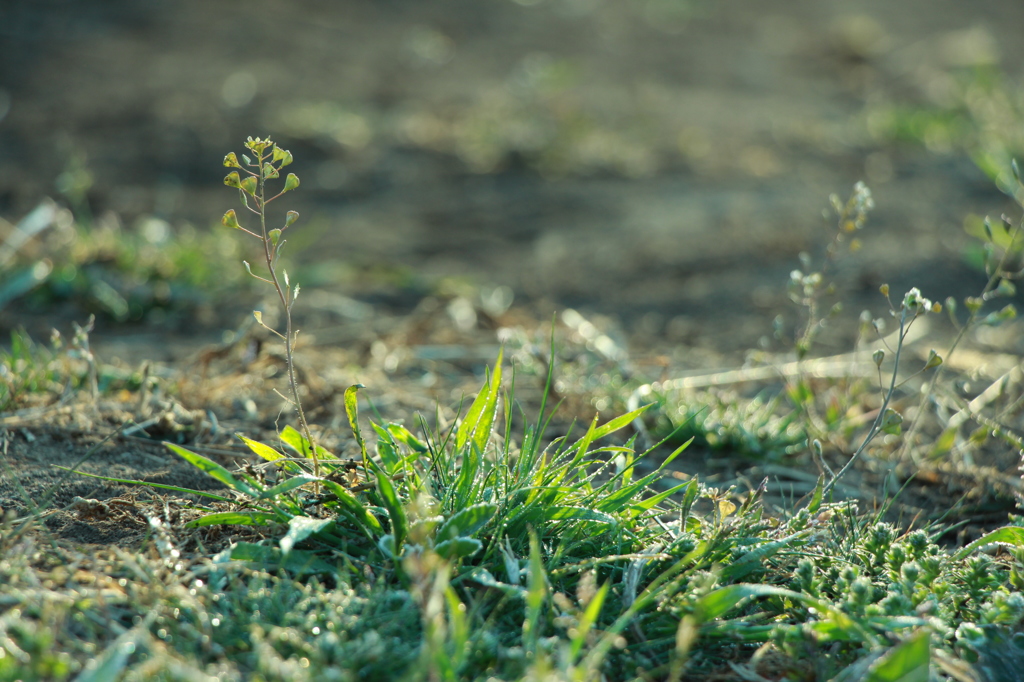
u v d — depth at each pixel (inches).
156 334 164.1
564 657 54.8
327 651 58.0
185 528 78.1
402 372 140.9
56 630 61.5
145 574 67.6
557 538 75.7
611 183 297.4
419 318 173.5
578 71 453.4
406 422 114.8
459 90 398.3
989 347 162.7
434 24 514.9
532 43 498.9
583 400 121.3
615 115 378.6
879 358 85.4
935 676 59.9
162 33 441.1
